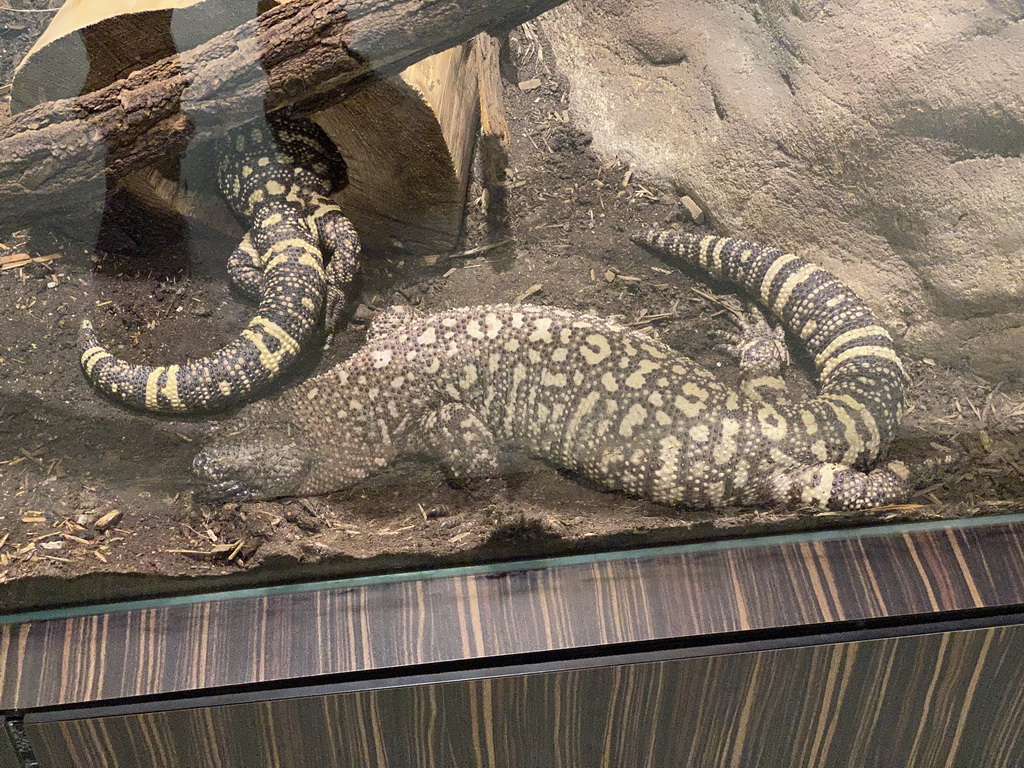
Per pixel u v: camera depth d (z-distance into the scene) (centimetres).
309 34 51
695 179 64
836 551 72
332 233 60
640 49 64
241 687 67
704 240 64
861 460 68
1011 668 74
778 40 60
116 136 52
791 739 78
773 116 61
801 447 67
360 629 68
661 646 70
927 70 56
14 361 61
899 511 70
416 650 68
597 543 69
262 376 62
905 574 71
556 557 71
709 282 67
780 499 68
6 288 60
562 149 65
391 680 68
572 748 76
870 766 82
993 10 54
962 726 79
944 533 72
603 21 64
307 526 66
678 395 67
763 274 65
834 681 73
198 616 68
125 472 64
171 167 56
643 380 67
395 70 52
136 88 52
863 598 70
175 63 52
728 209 64
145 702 67
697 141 63
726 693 73
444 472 67
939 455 68
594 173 65
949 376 67
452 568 70
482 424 66
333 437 65
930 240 61
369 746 72
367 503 67
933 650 72
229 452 63
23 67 53
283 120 55
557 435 68
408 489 68
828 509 69
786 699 74
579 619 69
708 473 67
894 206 61
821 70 59
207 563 65
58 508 64
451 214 61
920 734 79
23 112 53
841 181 62
